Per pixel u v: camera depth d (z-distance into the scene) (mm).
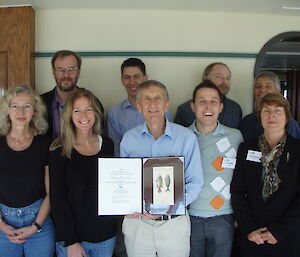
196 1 2736
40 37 2920
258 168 1848
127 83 2541
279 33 3078
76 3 2768
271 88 2527
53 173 1725
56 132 2408
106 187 1667
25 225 1801
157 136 1788
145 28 2953
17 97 1812
